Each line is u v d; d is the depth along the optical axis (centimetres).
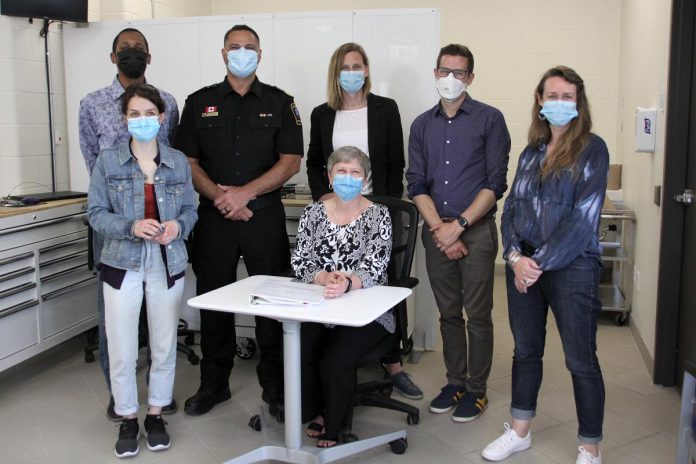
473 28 556
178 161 267
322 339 265
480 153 285
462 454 265
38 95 404
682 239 321
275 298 221
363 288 245
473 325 294
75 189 429
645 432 281
